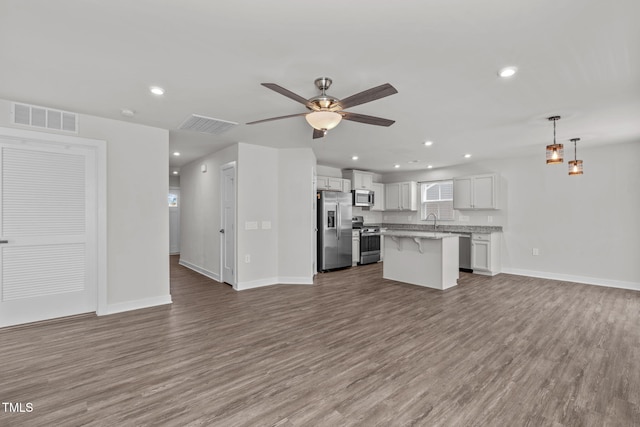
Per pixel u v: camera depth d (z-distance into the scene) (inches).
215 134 167.3
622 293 179.2
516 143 186.1
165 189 157.1
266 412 73.2
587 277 204.1
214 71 93.4
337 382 86.0
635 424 69.2
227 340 113.7
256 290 186.7
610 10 64.6
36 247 128.7
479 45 78.7
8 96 114.0
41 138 124.6
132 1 62.4
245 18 68.2
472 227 260.7
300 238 203.6
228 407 74.9
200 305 156.2
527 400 78.0
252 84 102.6
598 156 199.6
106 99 116.3
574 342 112.3
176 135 169.5
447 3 62.6
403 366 95.0
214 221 219.5
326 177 265.4
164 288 157.5
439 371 92.1
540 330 123.5
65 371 91.0
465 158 237.1
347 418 71.1
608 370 92.5
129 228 146.8
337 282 208.7
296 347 108.0
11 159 123.1
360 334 119.5
